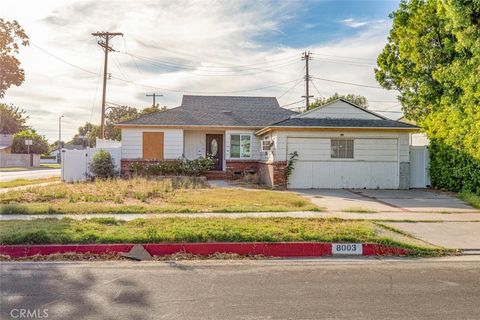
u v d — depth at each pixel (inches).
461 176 655.1
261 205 515.8
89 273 252.5
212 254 309.1
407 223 417.7
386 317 183.3
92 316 181.2
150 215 436.1
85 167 911.7
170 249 308.5
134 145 964.6
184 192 663.1
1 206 465.4
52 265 271.4
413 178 800.3
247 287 227.5
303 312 188.7
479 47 515.5
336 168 775.1
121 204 511.8
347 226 375.2
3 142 2401.6
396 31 887.1
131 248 306.5
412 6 829.2
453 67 639.1
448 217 454.0
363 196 649.6
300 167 770.2
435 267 277.3
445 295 215.6
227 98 1162.0
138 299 204.7
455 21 526.3
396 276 253.3
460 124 640.4
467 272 264.1
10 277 241.3
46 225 363.6
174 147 976.9
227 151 987.3
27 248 298.8
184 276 249.0
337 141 777.6
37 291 215.3
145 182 754.8
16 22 572.1
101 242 312.7
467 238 359.3
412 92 898.1
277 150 763.4
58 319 177.6
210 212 461.4
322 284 234.5
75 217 417.7
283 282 238.1
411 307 196.5
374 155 780.6
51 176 1138.7
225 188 745.0
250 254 310.8
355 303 201.8
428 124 759.7
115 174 941.8
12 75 577.6
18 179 976.3
